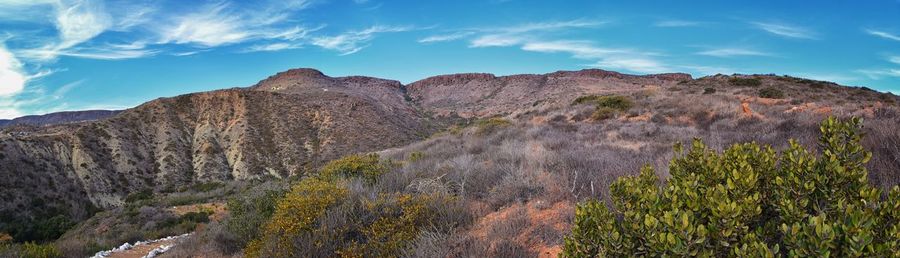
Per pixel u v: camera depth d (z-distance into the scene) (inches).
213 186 2304.4
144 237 679.7
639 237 96.3
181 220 879.7
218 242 369.1
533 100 4640.8
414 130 4028.1
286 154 2780.5
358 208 235.1
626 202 113.1
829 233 73.4
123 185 2260.1
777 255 81.4
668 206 102.0
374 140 3184.1
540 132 724.7
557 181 231.3
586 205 110.7
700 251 85.5
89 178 2146.9
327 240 209.6
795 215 89.8
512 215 195.9
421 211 215.8
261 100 3378.4
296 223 217.6
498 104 5300.2
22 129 2704.2
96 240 589.3
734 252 85.1
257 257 232.2
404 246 195.9
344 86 6589.6
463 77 7190.0
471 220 212.8
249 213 366.6
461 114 5236.2
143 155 2568.9
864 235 72.5
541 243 166.6
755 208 90.0
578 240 105.7
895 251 71.5
